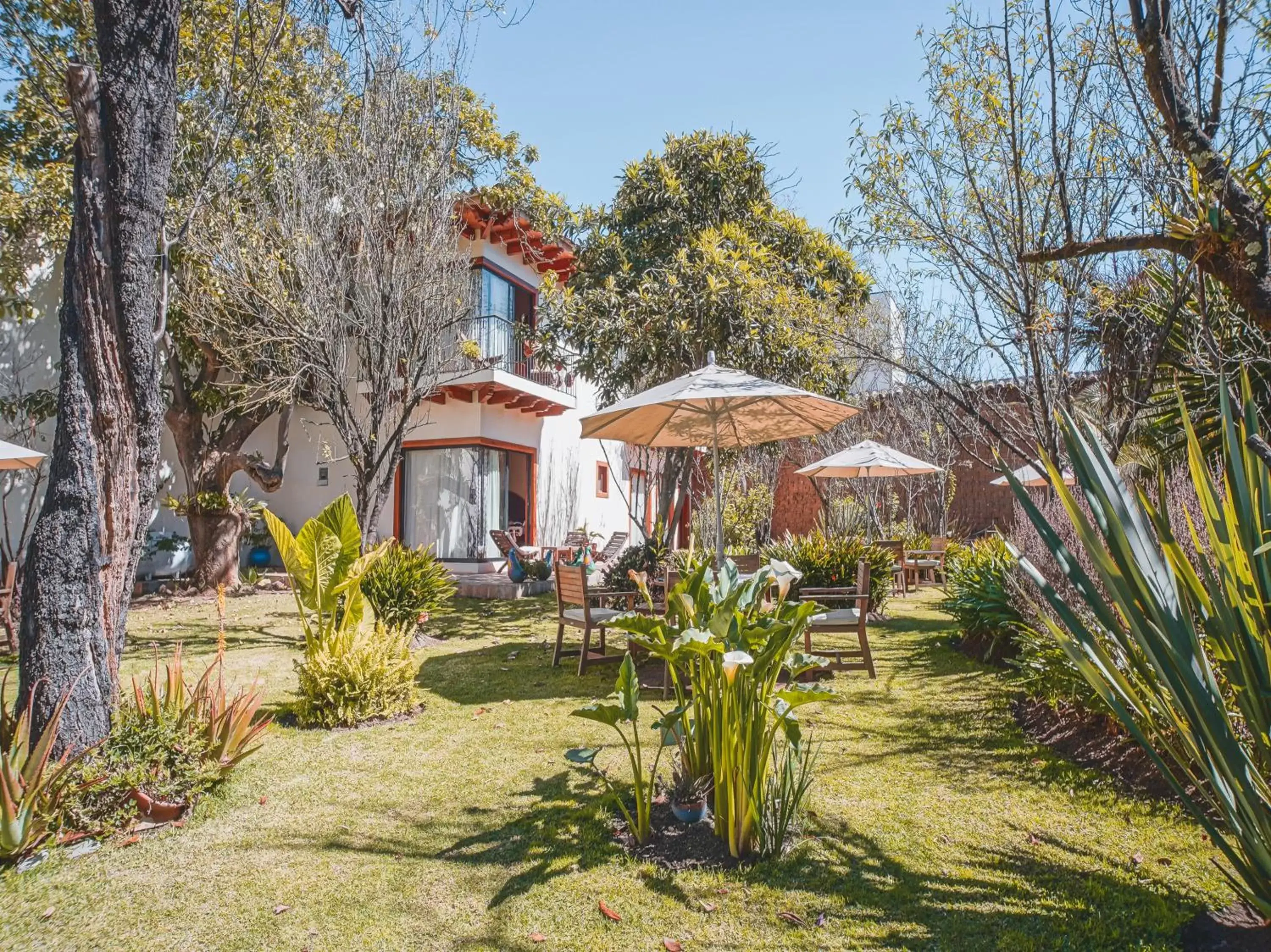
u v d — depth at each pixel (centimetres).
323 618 632
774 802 332
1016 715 523
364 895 303
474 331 1325
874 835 344
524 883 310
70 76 370
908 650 767
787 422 682
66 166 937
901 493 1673
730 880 307
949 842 337
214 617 988
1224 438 255
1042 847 331
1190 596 257
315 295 798
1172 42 286
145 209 392
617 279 1060
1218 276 253
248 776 429
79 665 364
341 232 853
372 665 542
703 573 356
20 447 838
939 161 503
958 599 745
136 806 363
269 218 837
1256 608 240
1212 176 254
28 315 1070
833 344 922
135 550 392
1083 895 291
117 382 381
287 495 1516
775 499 1872
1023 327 480
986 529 1633
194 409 1229
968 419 586
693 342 955
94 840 346
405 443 1433
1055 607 256
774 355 931
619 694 344
